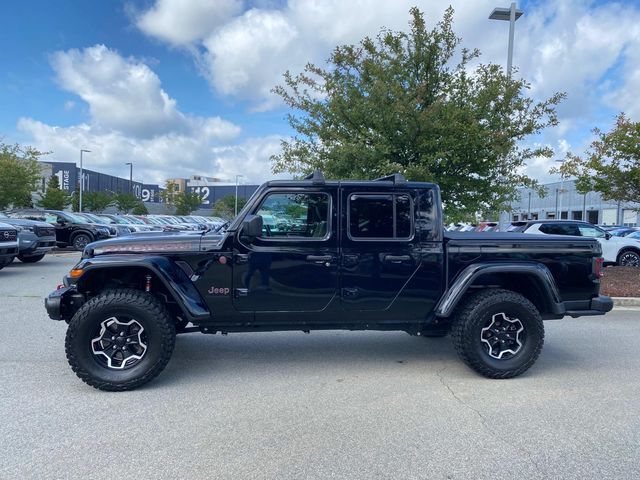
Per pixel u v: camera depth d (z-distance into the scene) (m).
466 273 4.80
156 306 4.46
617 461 3.21
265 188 4.70
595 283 5.13
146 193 102.75
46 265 14.12
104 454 3.26
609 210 37.31
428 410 4.05
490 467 3.13
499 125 10.03
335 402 4.22
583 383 4.75
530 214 49.72
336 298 4.77
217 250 4.63
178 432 3.60
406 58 10.36
